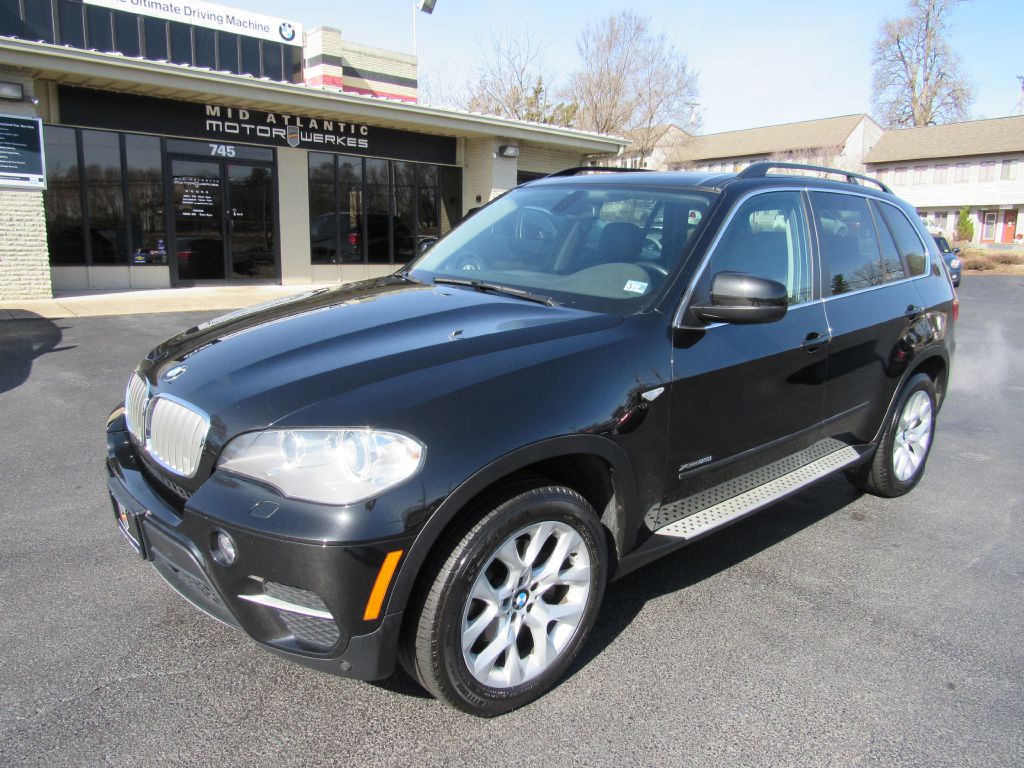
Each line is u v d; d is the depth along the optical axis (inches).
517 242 143.9
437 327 106.2
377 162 629.9
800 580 139.2
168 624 116.1
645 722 97.6
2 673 102.4
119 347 321.4
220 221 551.8
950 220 2389.3
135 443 108.6
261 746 90.7
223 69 785.6
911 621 125.6
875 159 2466.8
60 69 418.0
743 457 126.7
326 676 105.0
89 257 501.7
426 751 90.8
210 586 87.8
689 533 116.0
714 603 129.5
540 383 95.9
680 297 115.3
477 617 93.0
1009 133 2269.9
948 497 186.1
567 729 95.7
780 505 178.1
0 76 418.0
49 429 211.3
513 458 89.9
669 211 130.0
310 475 82.6
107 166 498.6
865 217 163.9
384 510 81.6
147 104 499.2
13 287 442.6
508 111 1302.9
